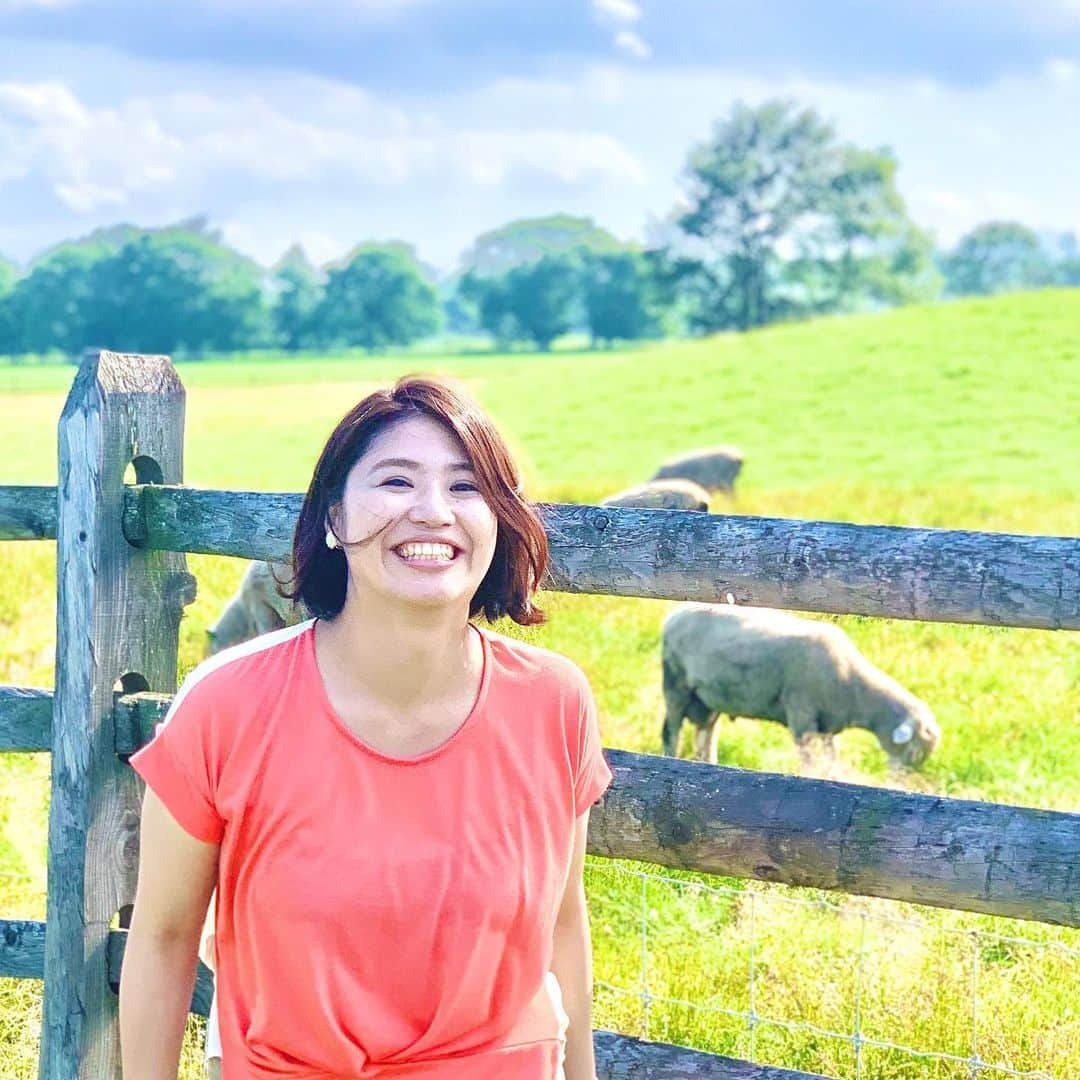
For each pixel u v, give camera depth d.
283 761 2.09
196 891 2.21
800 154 95.25
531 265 116.94
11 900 4.90
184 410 3.40
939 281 100.38
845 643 7.55
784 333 44.25
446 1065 2.13
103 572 3.24
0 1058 3.80
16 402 58.03
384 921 2.07
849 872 2.62
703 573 2.66
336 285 116.12
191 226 134.25
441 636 2.12
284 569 3.31
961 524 18.64
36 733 3.40
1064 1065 3.75
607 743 8.19
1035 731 7.88
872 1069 3.83
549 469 28.00
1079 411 30.67
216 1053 2.27
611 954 4.44
